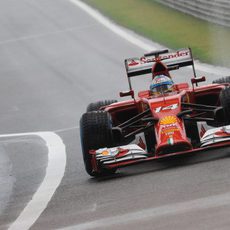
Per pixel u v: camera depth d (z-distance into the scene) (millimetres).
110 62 101125
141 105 48469
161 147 42656
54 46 117875
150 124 45562
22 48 120438
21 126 75062
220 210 30688
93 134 44844
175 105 45562
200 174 39531
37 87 94188
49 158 56094
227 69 86438
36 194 43844
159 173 42562
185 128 47938
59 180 47094
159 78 48844
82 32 124375
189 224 29547
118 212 34438
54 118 76188
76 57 107875
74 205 38406
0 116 82188
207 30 108062
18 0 161750
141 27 119688
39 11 147500
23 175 51531
